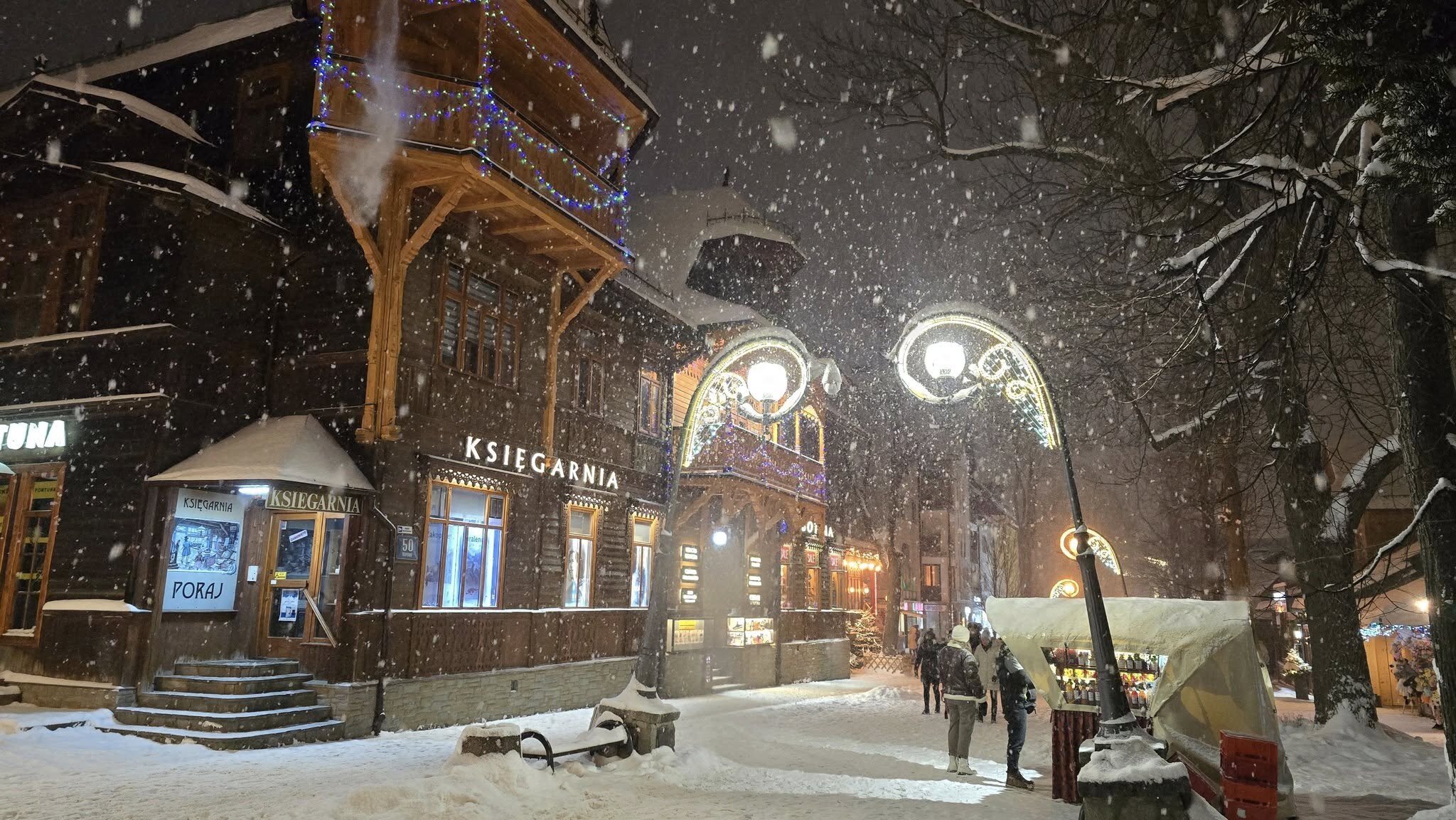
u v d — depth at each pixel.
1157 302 11.61
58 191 15.55
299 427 14.21
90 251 15.03
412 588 14.46
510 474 16.66
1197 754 8.54
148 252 14.57
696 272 28.41
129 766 10.36
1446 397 8.54
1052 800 9.61
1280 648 31.98
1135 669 9.30
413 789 8.25
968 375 9.31
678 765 10.73
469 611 15.50
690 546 23.34
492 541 16.36
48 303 15.15
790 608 27.22
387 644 13.80
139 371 14.06
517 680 16.27
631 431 20.91
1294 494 15.48
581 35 16.23
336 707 13.15
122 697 12.68
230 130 16.88
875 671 34.06
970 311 8.71
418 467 14.66
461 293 15.95
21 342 14.80
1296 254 8.89
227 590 14.42
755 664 24.58
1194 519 30.83
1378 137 7.73
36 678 13.28
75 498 13.92
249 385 14.98
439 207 14.05
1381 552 9.00
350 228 15.16
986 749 13.80
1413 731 19.44
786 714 18.47
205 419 14.20
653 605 11.84
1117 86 10.28
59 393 14.61
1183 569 36.16
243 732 12.03
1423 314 8.62
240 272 15.02
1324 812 9.22
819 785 10.31
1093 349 13.42
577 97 17.91
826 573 30.27
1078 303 13.40
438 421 15.13
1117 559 18.44
